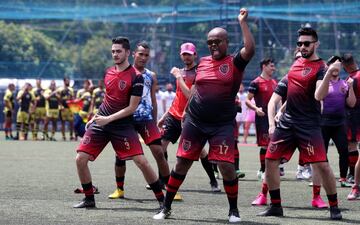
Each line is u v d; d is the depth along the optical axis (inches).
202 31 2650.1
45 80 2618.1
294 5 2546.8
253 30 2549.2
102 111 718.5
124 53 709.3
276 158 688.4
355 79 979.9
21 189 879.7
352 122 994.7
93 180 1002.7
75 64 2807.6
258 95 1027.9
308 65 673.6
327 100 943.7
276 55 2468.0
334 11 2519.7
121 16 2763.3
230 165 642.8
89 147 716.0
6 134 2113.7
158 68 2561.5
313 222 652.1
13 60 2950.3
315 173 759.1
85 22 3061.0
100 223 619.5
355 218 683.4
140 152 710.5
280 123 687.7
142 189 907.4
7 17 2780.5
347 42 2501.2
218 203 785.6
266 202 779.4
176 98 886.4
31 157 1413.6
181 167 659.4
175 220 647.8
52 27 3048.7
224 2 2541.8
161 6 2714.1
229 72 640.4
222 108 644.1
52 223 615.8
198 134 652.1
